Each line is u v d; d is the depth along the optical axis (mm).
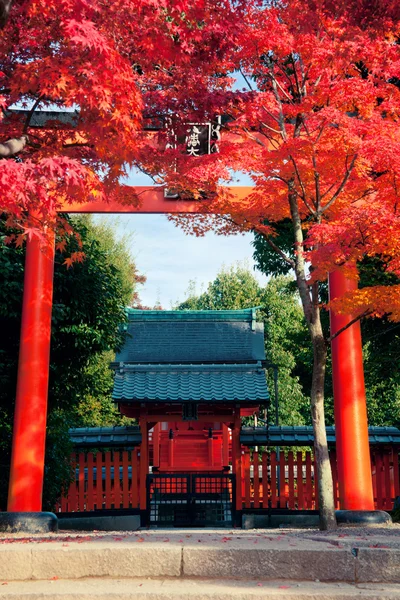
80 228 13727
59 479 14328
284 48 8359
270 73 9258
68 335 13195
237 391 15383
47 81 6461
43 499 14164
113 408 25047
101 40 6008
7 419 13352
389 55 8234
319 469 8680
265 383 15969
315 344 8875
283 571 5320
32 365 10977
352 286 11609
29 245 11289
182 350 19719
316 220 9141
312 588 5000
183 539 6547
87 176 6625
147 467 15117
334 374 11695
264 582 5219
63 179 6457
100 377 24188
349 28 7781
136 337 20344
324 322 15969
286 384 25094
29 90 7504
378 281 12258
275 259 17234
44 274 11250
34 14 6641
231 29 7840
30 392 10906
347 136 7805
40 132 8625
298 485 14898
